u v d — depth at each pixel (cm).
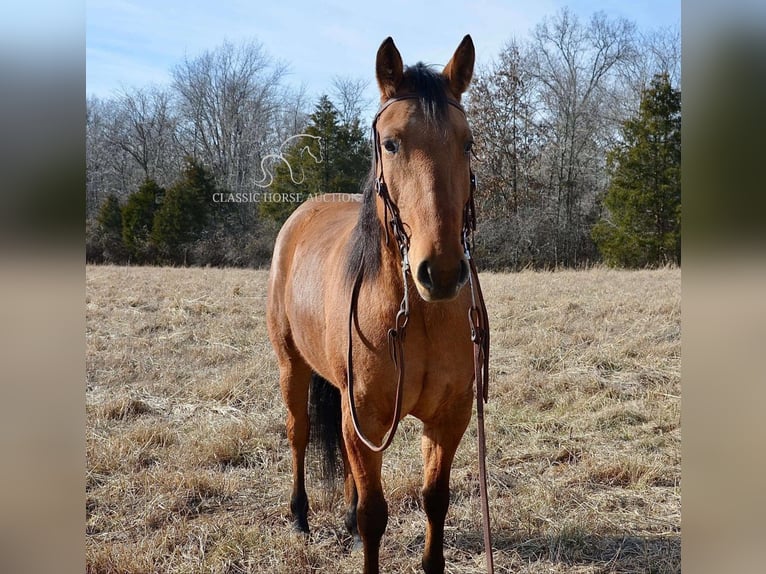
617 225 1886
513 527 344
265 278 1406
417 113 226
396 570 316
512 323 765
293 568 318
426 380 258
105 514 366
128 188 2772
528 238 2095
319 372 337
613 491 376
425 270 212
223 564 316
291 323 362
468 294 266
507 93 2242
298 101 2602
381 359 256
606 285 1097
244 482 403
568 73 2362
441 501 275
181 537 339
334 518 372
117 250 2297
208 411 524
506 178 2225
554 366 599
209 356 677
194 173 2270
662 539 327
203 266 2200
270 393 557
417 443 448
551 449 432
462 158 232
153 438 461
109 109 2761
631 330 711
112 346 727
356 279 267
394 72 244
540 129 2259
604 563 311
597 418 476
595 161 2241
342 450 359
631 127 1872
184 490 386
